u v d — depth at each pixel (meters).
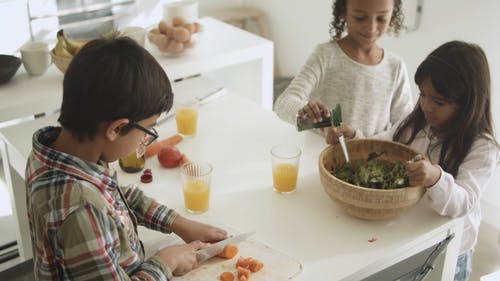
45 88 2.14
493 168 1.55
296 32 3.81
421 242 1.40
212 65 2.44
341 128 1.63
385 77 2.02
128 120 1.01
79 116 0.98
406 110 2.12
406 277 1.39
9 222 2.62
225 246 1.29
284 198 1.52
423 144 1.72
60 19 3.27
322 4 3.49
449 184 1.38
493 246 2.62
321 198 1.52
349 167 1.48
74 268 1.00
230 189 1.55
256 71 2.68
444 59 1.52
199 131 1.87
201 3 3.91
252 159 1.71
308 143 1.80
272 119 1.96
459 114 1.56
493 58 2.61
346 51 1.98
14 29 3.13
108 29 3.47
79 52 1.00
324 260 1.29
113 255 1.04
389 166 1.52
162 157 1.64
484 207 2.80
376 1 1.82
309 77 1.95
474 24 2.65
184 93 2.15
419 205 1.49
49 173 1.01
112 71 0.97
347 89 2.00
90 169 1.03
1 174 3.02
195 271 1.24
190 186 1.43
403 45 3.07
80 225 0.98
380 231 1.39
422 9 2.89
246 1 4.13
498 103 2.64
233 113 2.00
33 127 1.91
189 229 1.34
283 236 1.36
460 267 1.69
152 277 1.14
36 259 1.11
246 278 1.21
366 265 1.28
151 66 1.02
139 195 1.37
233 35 2.71
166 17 2.49
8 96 2.07
